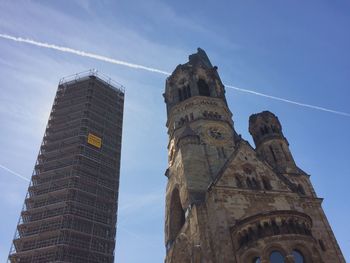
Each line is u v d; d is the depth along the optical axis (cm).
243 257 4344
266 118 7600
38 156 8769
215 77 8706
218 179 5491
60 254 6875
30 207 7900
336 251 5044
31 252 6988
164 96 9112
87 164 8600
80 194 7975
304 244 4344
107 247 7650
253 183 5716
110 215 8181
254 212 5084
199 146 6600
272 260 4231
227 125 7431
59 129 9325
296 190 5947
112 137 9731
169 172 7088
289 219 4566
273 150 7019
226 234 4706
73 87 10462
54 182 8106
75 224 7469
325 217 5491
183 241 5447
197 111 7600
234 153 6069
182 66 8969
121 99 10981
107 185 8631
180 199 6038
